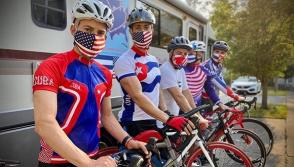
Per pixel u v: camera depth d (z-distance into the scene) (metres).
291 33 11.16
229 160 3.43
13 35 2.66
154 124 3.07
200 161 3.24
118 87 4.16
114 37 4.04
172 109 3.52
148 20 2.83
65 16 3.23
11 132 2.67
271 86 28.36
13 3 2.66
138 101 2.71
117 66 2.81
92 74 1.81
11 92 2.64
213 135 4.18
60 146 1.52
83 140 1.76
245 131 4.30
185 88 3.81
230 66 12.35
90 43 1.78
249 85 20.58
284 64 12.15
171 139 3.02
